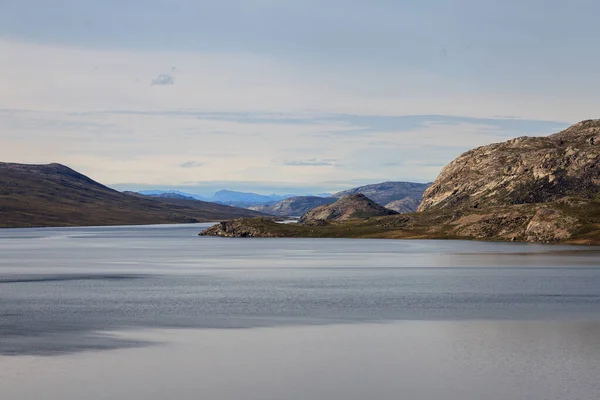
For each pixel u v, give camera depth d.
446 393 46.88
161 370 52.47
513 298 92.62
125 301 91.25
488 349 59.28
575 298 92.31
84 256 199.12
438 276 127.44
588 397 45.75
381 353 58.06
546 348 59.50
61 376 50.72
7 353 57.66
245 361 55.34
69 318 76.06
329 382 49.53
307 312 80.44
